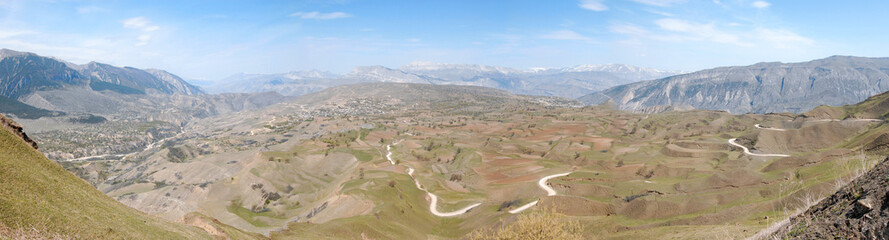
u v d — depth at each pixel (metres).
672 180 151.88
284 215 185.00
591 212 118.81
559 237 61.09
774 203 77.62
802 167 120.31
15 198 33.69
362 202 147.50
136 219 46.12
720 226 70.81
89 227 37.31
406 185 185.62
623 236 85.19
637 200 109.12
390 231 123.38
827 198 29.67
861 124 191.12
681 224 83.81
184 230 53.44
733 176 121.81
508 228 66.94
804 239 26.11
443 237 133.25
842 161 101.50
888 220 21.09
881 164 26.88
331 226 112.62
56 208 36.53
